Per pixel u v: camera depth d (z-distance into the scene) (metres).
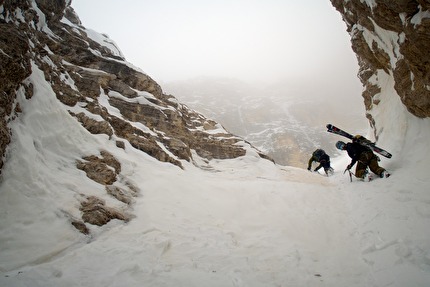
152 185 5.83
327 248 4.11
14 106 4.43
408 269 3.10
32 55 6.11
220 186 6.81
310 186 7.32
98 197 4.56
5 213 3.34
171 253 3.69
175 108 11.56
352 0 6.27
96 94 8.60
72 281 2.81
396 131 7.38
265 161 11.15
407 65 5.65
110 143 6.75
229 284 3.09
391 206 4.75
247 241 4.42
